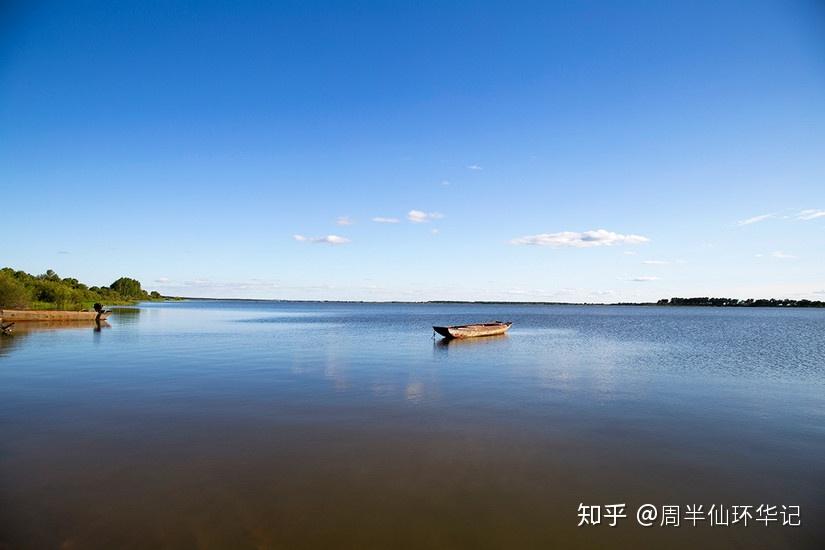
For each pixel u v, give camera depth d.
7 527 8.23
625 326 74.25
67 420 14.65
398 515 8.78
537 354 32.56
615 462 11.49
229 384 20.44
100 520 8.49
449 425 14.38
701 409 16.56
